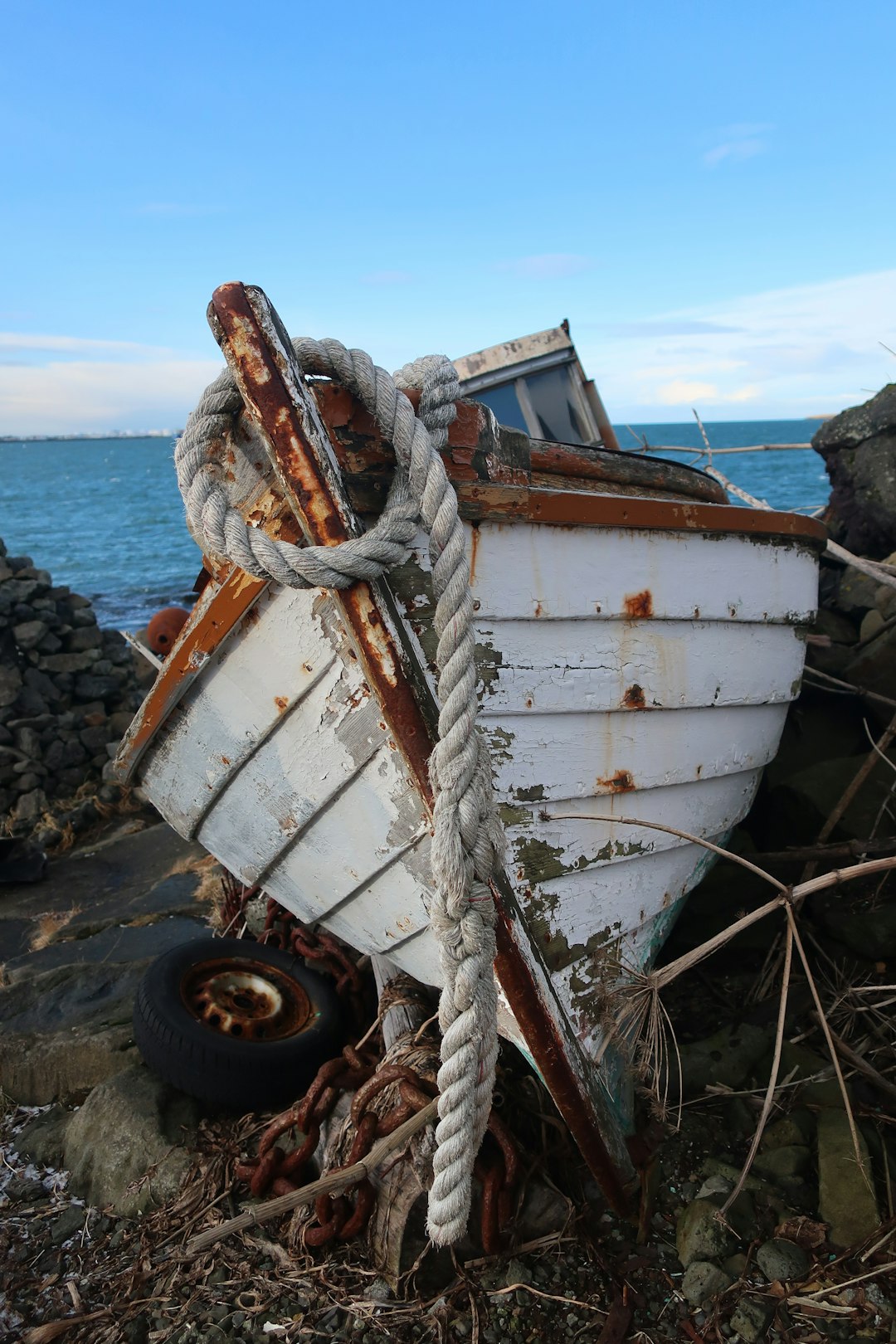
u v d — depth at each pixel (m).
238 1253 2.41
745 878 3.64
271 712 2.21
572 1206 2.40
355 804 2.22
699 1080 2.88
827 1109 2.69
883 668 4.44
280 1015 3.12
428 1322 2.17
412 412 1.82
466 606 1.75
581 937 2.42
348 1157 2.38
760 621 2.86
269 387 1.72
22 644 6.82
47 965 4.10
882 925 3.28
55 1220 2.65
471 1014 1.73
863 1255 2.21
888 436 5.50
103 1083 3.01
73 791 6.46
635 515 2.30
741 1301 2.14
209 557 2.10
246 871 2.62
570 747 2.32
